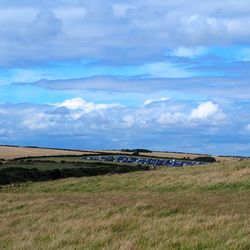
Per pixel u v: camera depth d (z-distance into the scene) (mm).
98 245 10617
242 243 9539
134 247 9875
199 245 9828
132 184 35438
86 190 35594
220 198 22562
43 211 18844
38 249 10812
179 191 30703
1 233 14156
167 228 11742
